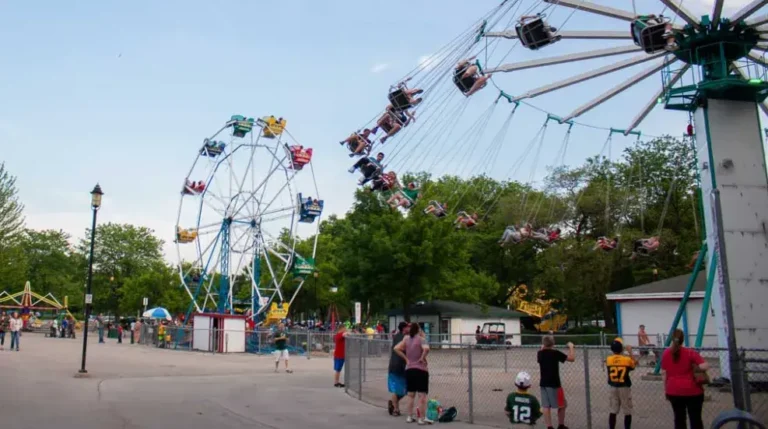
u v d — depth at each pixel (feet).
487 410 44.70
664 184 169.78
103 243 331.57
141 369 79.41
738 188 59.88
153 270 290.15
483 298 160.86
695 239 159.22
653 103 78.59
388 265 128.98
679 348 31.01
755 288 58.08
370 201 168.66
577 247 155.43
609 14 65.05
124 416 41.91
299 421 41.01
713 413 41.96
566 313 179.83
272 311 159.33
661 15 58.65
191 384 63.00
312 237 222.89
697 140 63.62
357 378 54.90
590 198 164.86
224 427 38.55
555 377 35.24
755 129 61.21
